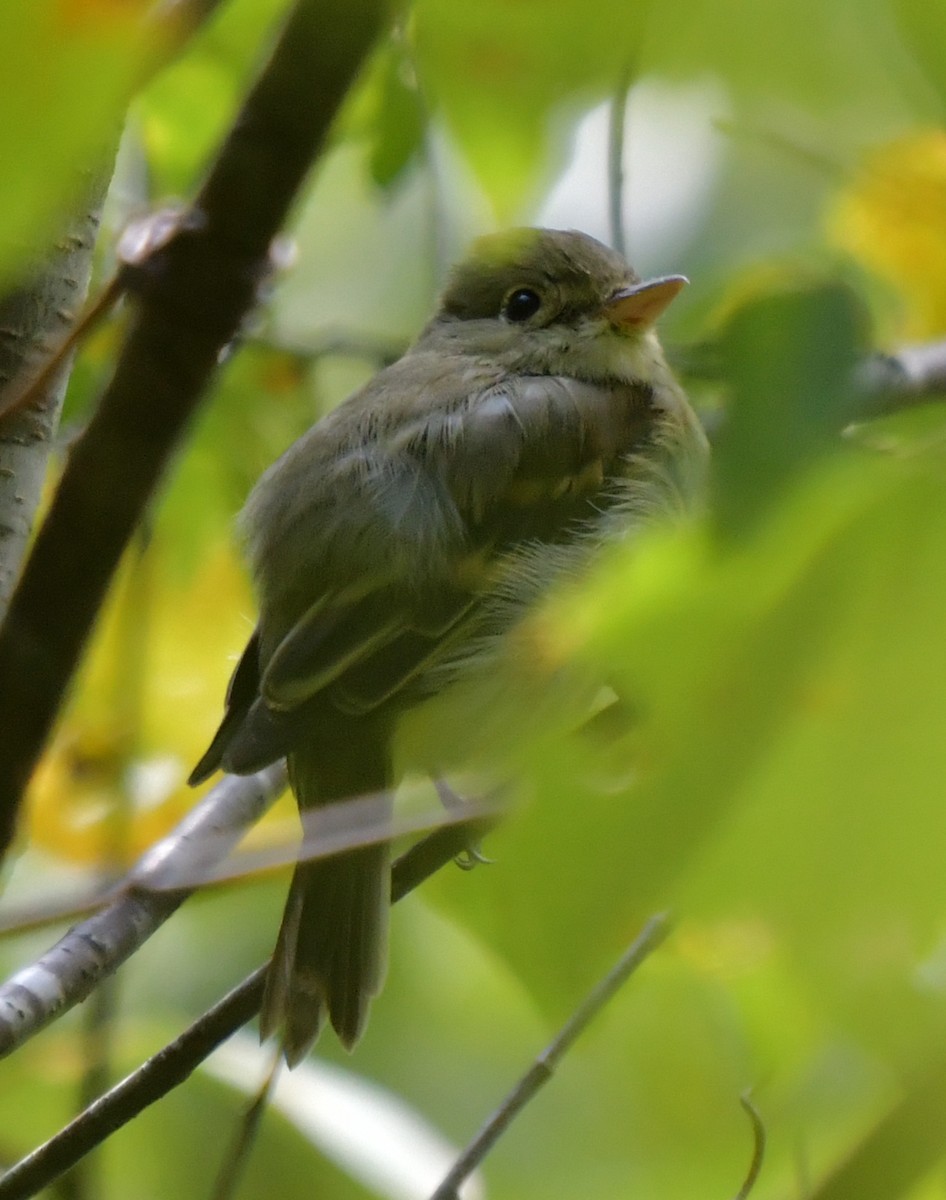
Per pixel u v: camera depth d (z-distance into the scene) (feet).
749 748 3.95
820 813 3.91
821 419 4.56
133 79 3.75
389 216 9.36
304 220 9.37
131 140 9.15
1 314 8.96
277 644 9.12
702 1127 9.20
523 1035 9.32
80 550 7.12
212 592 9.20
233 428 9.21
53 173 3.67
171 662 9.20
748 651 3.97
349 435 9.16
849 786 3.89
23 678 7.34
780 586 3.96
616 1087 9.22
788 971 4.18
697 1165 9.20
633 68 5.38
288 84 6.29
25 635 7.28
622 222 9.23
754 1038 9.00
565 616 4.21
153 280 6.64
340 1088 9.16
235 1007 9.04
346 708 9.10
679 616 4.00
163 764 9.18
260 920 9.36
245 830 9.11
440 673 9.12
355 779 9.10
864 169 9.00
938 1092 5.49
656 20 4.90
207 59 9.08
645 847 4.04
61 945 9.02
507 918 4.24
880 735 3.87
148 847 9.12
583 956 4.16
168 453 6.95
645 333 9.21
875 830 3.87
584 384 9.20
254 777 9.12
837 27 4.87
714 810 3.97
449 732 9.12
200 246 6.59
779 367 4.74
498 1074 9.32
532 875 4.18
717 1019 9.18
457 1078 9.32
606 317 9.21
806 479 4.10
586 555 9.14
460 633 9.12
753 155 9.33
